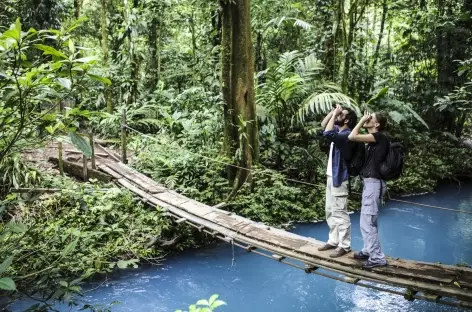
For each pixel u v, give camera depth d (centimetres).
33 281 379
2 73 264
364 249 440
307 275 653
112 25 1347
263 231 573
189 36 1512
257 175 870
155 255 668
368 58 1327
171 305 561
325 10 1040
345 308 555
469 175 1221
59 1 1141
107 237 661
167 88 1305
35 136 330
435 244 782
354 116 448
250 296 593
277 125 977
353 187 941
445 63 1237
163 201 732
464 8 1166
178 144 995
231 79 839
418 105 1300
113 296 565
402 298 577
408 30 1272
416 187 1083
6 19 1107
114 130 1164
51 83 289
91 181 805
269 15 1179
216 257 693
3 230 350
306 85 970
